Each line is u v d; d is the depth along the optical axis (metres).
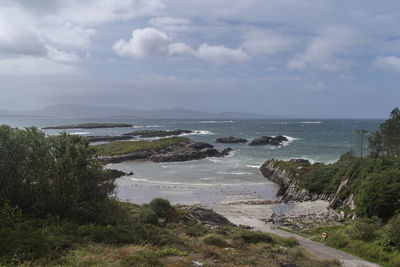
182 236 19.39
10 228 14.07
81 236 15.14
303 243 24.53
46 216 17.50
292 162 63.97
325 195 43.44
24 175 18.55
